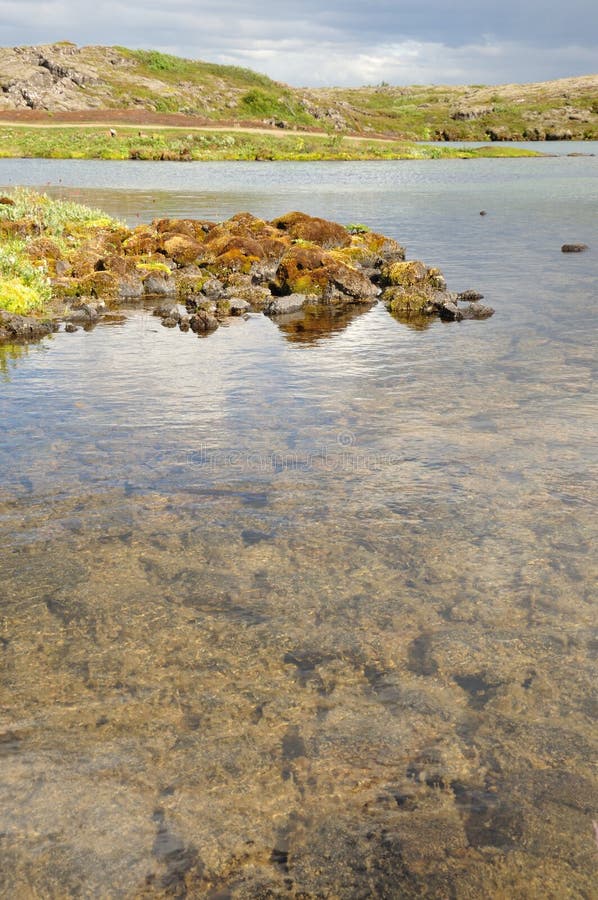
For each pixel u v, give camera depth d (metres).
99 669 4.91
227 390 11.22
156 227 25.86
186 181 54.78
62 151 84.69
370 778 4.02
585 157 94.69
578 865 3.48
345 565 6.20
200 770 4.06
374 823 3.73
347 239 23.64
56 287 18.64
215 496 7.55
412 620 5.45
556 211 35.72
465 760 4.14
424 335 14.72
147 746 4.23
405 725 4.41
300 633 5.30
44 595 5.78
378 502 7.36
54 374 12.10
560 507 7.18
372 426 9.56
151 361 12.91
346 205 38.53
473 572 6.06
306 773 4.05
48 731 4.34
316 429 9.48
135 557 6.34
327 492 7.61
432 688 4.74
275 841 3.64
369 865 3.51
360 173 65.62
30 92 119.06
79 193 44.25
